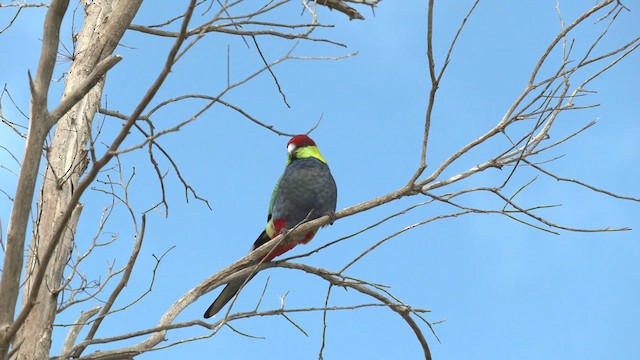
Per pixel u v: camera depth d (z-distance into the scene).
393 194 10.15
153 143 10.77
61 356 9.08
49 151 10.66
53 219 10.16
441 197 9.48
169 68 7.11
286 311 9.28
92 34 11.53
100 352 9.35
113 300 9.19
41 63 7.75
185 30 6.97
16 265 7.70
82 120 10.96
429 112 9.29
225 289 11.41
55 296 9.24
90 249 9.26
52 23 7.73
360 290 11.37
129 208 9.18
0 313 7.65
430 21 8.32
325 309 9.41
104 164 7.35
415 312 10.16
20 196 7.70
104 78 11.49
